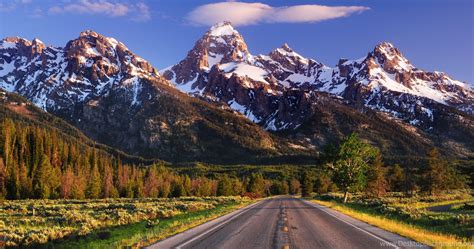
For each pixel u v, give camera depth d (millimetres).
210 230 23094
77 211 46875
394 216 35844
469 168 136375
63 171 141250
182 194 141750
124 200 97875
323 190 147125
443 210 48688
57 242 20188
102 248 17469
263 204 60906
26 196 112188
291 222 28266
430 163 95562
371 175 84375
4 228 25859
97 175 130500
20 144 147125
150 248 16594
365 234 21031
